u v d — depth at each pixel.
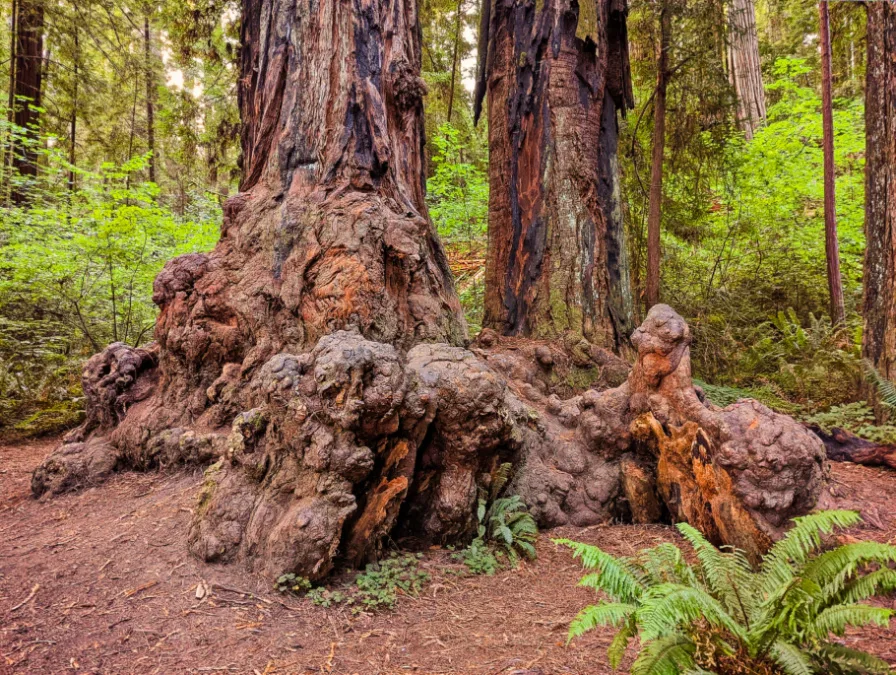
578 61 6.91
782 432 3.85
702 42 8.69
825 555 2.46
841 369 7.31
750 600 2.51
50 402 8.23
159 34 18.17
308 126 5.52
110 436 5.19
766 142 11.06
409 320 5.16
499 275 7.17
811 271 10.47
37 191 10.91
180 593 3.26
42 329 8.93
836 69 16.73
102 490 4.69
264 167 5.73
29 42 14.24
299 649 2.84
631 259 9.87
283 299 4.92
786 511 3.79
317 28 5.60
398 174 5.86
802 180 10.59
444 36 16.28
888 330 6.63
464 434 4.09
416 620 3.19
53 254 8.28
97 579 3.40
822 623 2.22
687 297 10.21
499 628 3.12
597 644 2.95
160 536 3.85
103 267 8.85
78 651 2.74
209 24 9.20
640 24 9.84
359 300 4.72
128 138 17.12
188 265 5.32
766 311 10.38
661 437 4.55
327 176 5.32
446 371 4.11
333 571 3.60
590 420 5.02
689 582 2.62
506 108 7.20
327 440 3.55
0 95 15.68
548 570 3.95
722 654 2.35
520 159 7.02
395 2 5.95
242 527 3.67
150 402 5.27
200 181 16.42
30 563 3.59
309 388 3.72
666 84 8.95
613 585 2.49
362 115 5.48
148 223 8.79
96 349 8.93
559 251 6.70
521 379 5.88
